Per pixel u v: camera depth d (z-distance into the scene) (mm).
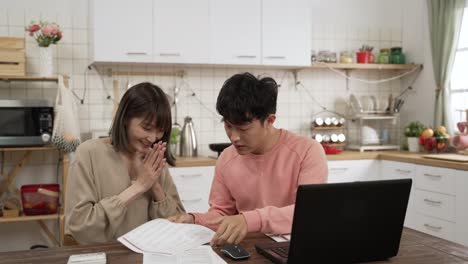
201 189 3256
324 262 1112
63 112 2996
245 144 1402
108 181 1658
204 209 3271
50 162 3445
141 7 3279
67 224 1586
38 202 3014
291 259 1076
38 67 3402
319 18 4105
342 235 1104
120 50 3248
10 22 3355
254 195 1577
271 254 1174
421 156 3439
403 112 4328
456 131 3834
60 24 3451
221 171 1646
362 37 4227
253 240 1362
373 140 4023
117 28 3238
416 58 4199
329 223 1080
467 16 3738
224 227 1260
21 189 3039
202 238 1331
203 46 3424
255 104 1313
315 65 3811
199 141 3807
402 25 4336
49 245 3434
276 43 3604
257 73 3943
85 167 1616
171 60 3357
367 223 1125
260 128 1379
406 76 4320
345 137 4113
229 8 3479
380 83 4301
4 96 3365
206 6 3420
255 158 1567
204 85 3811
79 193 1590
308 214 1052
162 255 1200
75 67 3500
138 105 1551
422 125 3900
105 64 3525
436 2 3855
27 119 2998
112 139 1653
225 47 3479
